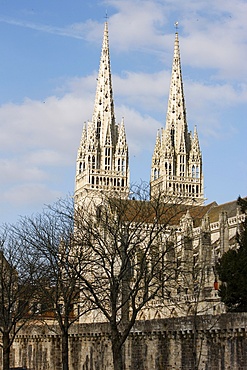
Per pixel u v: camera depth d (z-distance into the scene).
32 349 130.12
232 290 86.06
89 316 137.25
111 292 83.44
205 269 115.25
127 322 103.88
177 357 89.62
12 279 119.88
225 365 80.75
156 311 119.88
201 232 127.75
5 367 105.19
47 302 116.00
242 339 78.31
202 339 85.19
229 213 160.12
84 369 112.62
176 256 122.12
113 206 124.00
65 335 95.38
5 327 107.12
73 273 95.38
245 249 88.25
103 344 107.69
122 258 89.00
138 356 98.06
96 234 107.88
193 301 108.44
